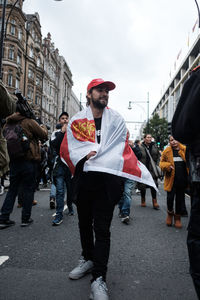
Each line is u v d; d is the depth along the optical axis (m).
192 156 1.80
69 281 2.40
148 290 2.28
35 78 38.56
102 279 2.10
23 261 2.88
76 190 2.32
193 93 1.72
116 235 4.07
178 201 4.64
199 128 1.71
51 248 3.34
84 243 2.54
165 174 4.77
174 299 2.13
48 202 7.17
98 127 2.44
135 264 2.87
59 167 4.67
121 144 2.42
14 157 4.19
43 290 2.22
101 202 2.28
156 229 4.50
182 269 2.75
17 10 30.36
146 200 8.13
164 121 43.97
